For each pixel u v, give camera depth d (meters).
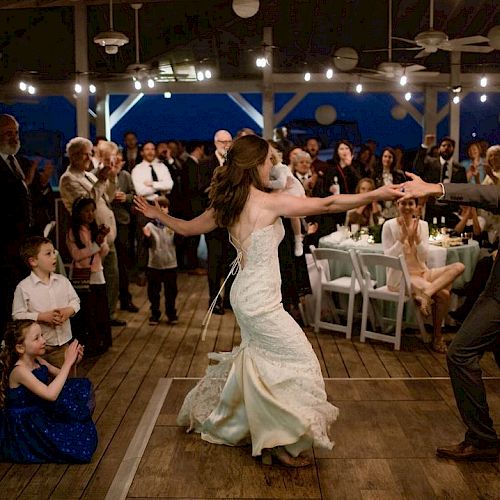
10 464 3.85
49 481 3.65
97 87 11.73
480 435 3.73
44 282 4.55
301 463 3.75
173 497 3.46
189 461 3.83
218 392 4.13
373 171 9.91
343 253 6.21
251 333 3.76
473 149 8.89
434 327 5.92
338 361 5.66
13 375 3.84
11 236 5.18
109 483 3.63
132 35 10.80
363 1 9.65
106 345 5.95
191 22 10.43
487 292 3.64
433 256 6.22
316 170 9.09
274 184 5.21
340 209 3.61
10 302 5.18
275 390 3.70
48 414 3.97
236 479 3.62
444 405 4.62
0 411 3.90
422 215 7.27
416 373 5.33
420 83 11.90
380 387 5.00
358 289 6.30
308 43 11.41
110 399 4.81
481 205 3.56
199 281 9.12
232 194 3.68
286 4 9.61
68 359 3.96
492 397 4.72
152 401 4.74
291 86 11.91
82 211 5.66
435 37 6.70
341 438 4.11
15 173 5.27
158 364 5.60
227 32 10.77
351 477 3.63
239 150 3.68
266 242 3.67
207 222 3.97
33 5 8.68
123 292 7.41
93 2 9.49
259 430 3.72
